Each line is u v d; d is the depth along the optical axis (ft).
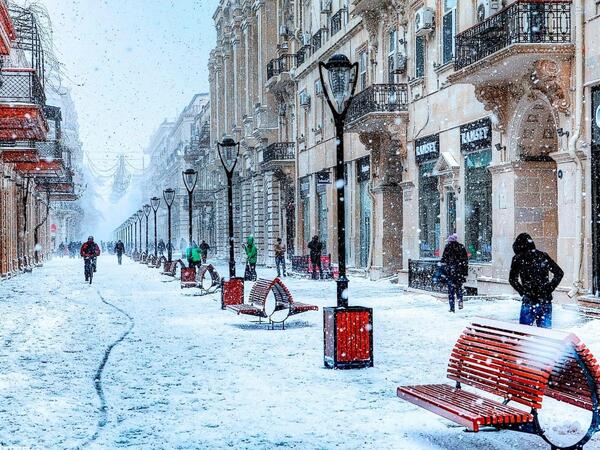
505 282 62.80
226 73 202.59
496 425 18.76
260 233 160.86
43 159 127.03
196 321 52.37
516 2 55.52
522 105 61.46
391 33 94.38
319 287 86.53
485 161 69.62
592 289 53.16
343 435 21.53
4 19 66.80
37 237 177.27
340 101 35.35
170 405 25.67
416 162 85.61
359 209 107.34
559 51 54.85
